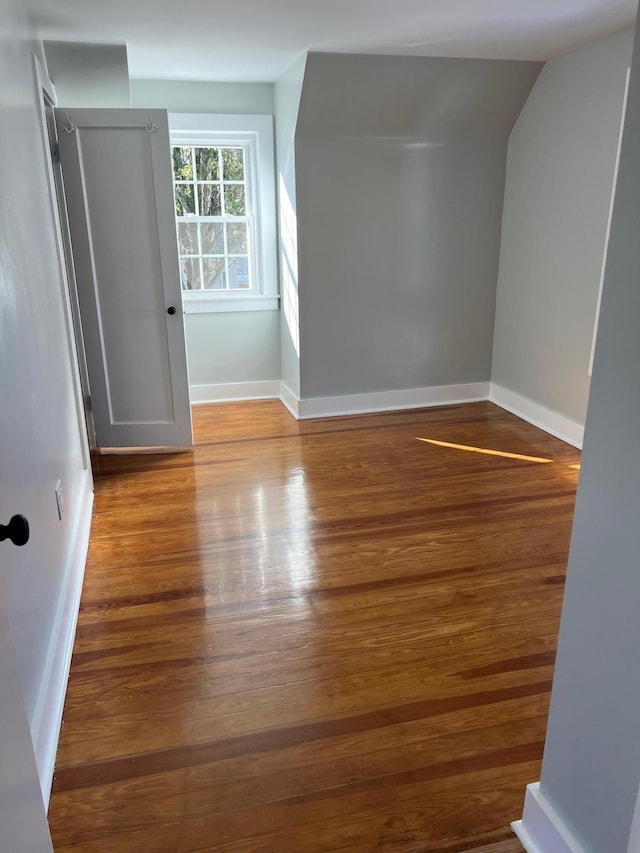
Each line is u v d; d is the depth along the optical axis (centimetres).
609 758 114
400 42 322
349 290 423
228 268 457
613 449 105
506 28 302
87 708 181
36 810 100
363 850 141
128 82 339
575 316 370
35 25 281
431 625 217
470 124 405
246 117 418
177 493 322
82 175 327
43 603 176
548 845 134
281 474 344
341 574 247
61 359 256
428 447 382
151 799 153
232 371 472
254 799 153
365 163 399
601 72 328
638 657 104
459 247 436
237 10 266
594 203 345
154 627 216
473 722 175
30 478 174
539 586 239
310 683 190
